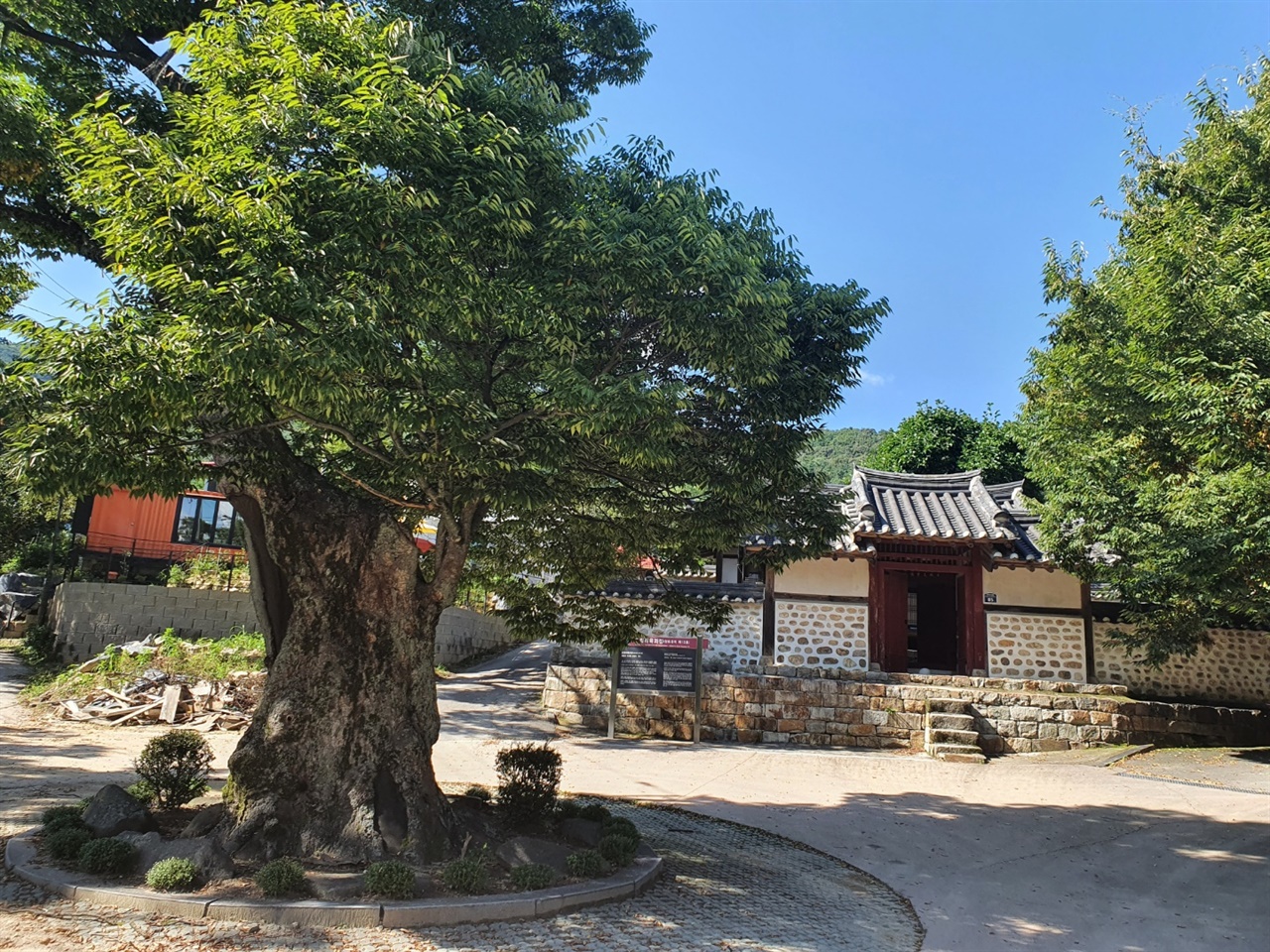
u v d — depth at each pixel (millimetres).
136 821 7164
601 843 7547
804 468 8477
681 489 8461
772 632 17703
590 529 8898
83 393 5547
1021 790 12523
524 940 5836
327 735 7117
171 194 5430
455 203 5941
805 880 8180
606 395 5840
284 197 5570
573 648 17250
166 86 8227
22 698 15352
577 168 6797
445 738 14266
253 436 7098
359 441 7293
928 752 15133
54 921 5477
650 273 6266
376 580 7469
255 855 6645
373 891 6094
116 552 21234
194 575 20266
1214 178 12477
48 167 7879
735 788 12281
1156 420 10523
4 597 23078
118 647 16969
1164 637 14320
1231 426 9031
